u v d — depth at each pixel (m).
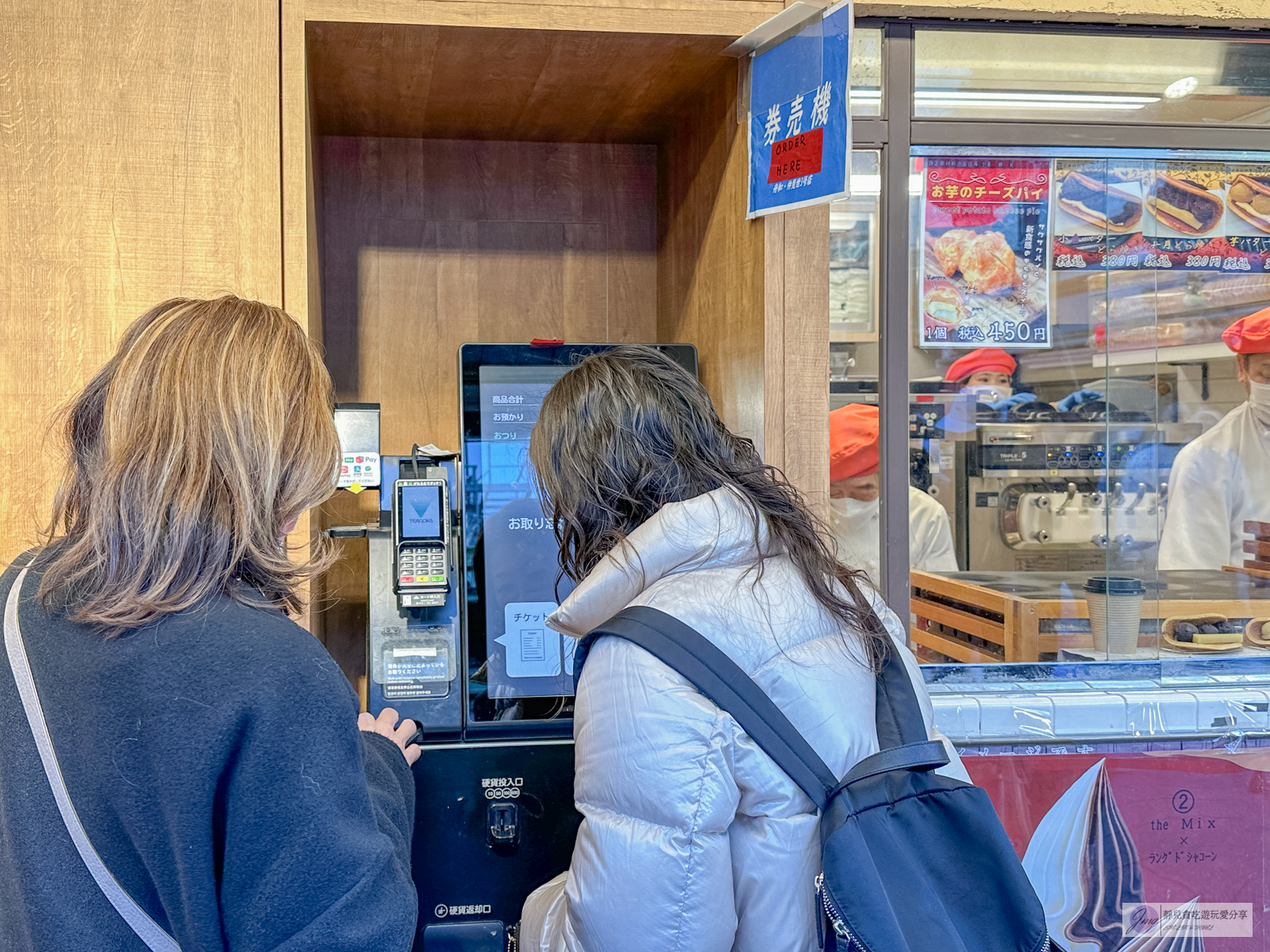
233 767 0.79
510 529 1.80
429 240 2.21
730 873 0.98
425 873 1.62
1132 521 2.21
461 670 1.72
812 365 1.71
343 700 0.85
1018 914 0.98
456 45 1.67
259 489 0.87
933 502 2.13
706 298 1.98
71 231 1.53
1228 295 2.23
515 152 2.24
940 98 2.03
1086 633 2.17
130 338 0.91
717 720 0.98
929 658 2.13
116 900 0.79
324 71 1.78
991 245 2.11
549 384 1.85
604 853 0.98
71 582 0.84
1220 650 2.20
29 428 1.52
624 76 1.83
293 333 0.95
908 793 1.02
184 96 1.55
